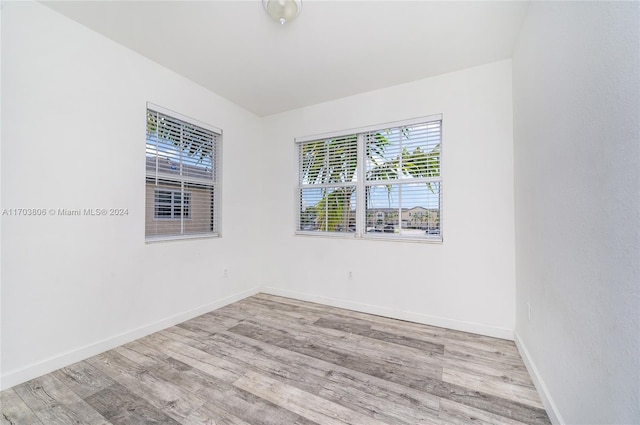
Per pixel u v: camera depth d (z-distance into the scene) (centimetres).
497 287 248
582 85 112
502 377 184
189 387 172
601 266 98
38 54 184
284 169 376
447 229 270
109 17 197
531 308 187
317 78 285
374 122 312
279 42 226
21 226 177
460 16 194
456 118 267
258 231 388
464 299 261
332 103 339
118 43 228
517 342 225
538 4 167
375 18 196
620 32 86
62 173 196
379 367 196
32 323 181
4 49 171
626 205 83
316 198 360
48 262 188
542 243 163
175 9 189
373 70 268
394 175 305
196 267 298
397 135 304
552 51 145
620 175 87
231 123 345
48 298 188
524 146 203
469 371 191
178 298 278
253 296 374
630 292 81
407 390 170
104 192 219
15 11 175
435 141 284
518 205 224
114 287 225
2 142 170
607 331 94
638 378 77
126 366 196
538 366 170
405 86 294
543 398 155
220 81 293
